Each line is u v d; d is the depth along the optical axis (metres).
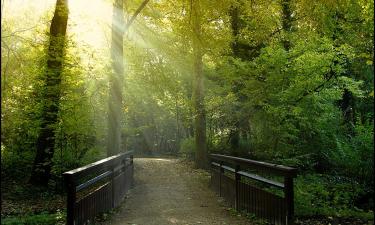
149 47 14.74
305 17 11.69
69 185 5.20
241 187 8.03
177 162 20.89
